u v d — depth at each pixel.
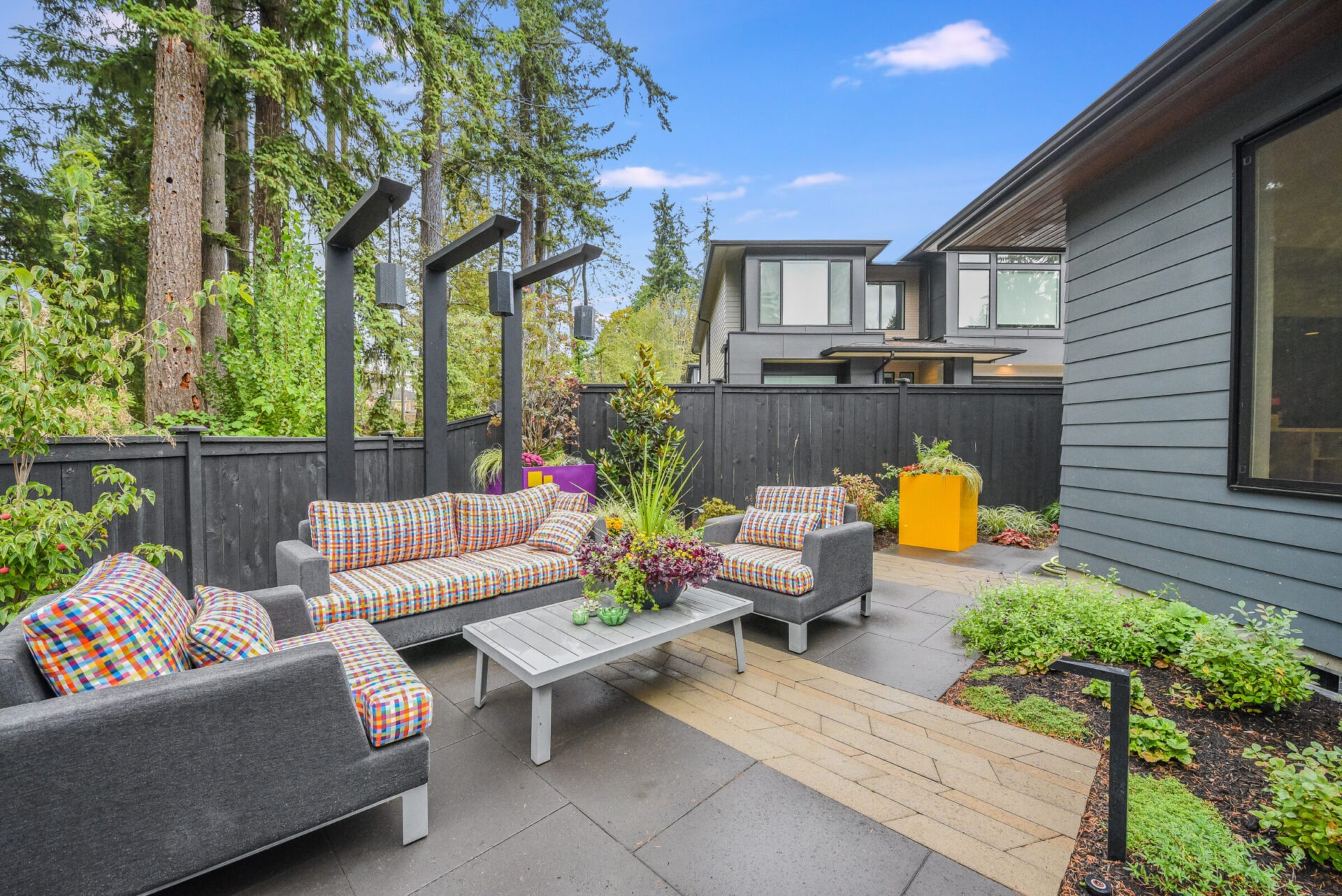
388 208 3.18
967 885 1.51
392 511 3.42
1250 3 2.40
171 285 5.18
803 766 2.06
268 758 1.47
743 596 3.37
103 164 6.69
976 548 5.63
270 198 6.29
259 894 1.51
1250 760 2.03
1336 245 2.60
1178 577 3.44
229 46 5.68
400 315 7.81
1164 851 1.57
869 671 2.88
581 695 2.65
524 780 2.00
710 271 12.45
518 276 4.58
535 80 11.03
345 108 6.52
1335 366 2.60
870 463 6.81
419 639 2.95
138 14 4.88
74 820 1.25
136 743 1.31
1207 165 3.22
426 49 6.93
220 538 3.54
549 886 1.53
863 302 11.55
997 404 6.69
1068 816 1.77
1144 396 3.68
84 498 2.93
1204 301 3.25
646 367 6.41
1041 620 3.01
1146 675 2.66
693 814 1.81
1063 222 4.97
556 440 6.41
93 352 2.43
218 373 5.56
